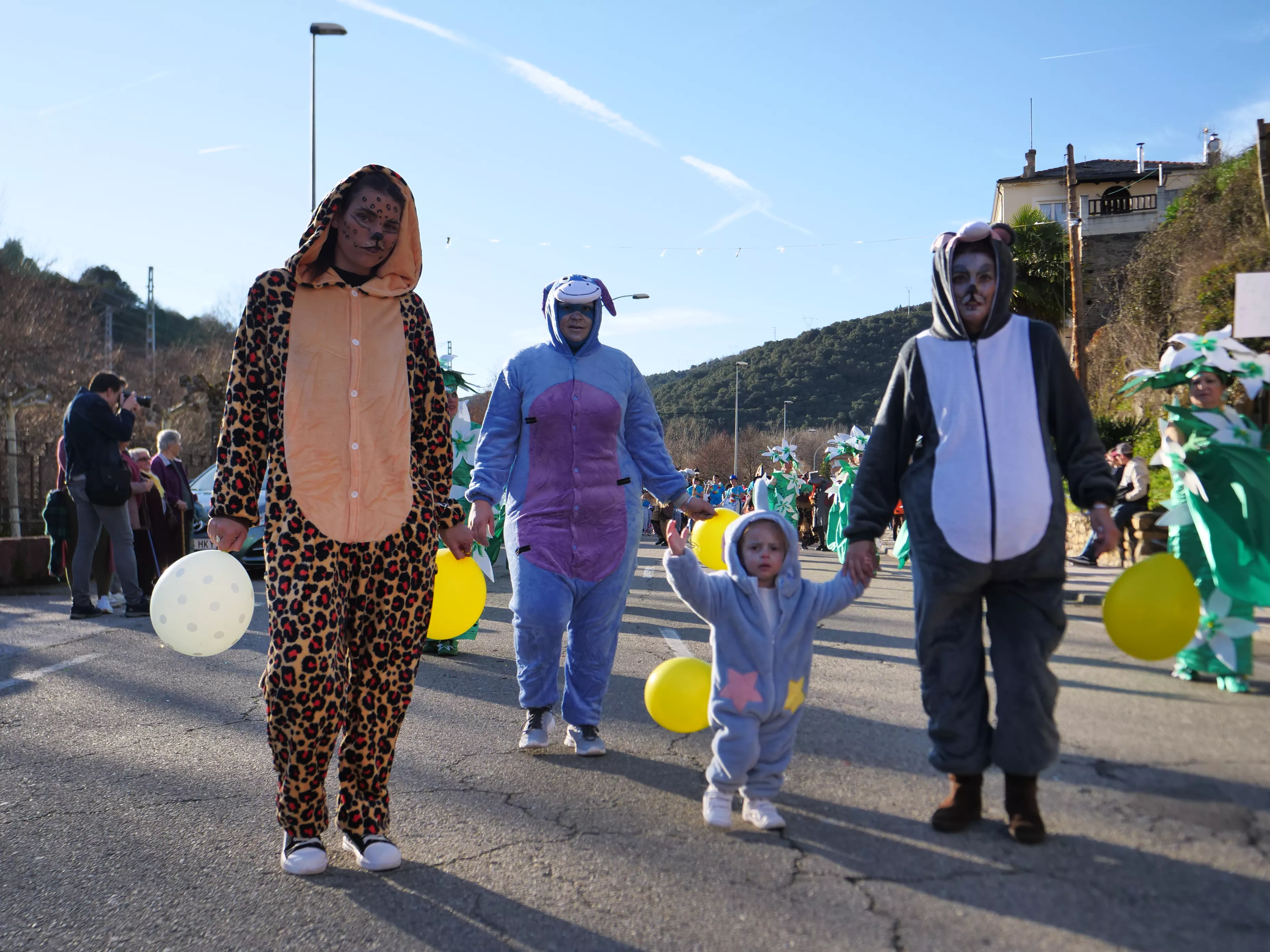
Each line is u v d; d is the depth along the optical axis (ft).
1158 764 11.26
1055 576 10.49
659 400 414.21
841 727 15.76
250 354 10.52
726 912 9.05
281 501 10.40
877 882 9.48
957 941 8.16
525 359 15.62
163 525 35.24
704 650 25.34
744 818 11.55
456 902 9.52
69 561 32.14
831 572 49.19
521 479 15.26
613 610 15.03
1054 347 10.97
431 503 11.25
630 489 15.40
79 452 30.45
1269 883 8.58
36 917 9.34
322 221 10.77
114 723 16.93
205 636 11.60
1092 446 10.85
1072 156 78.43
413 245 11.31
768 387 375.25
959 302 11.00
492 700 18.66
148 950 8.67
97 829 11.69
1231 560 15.65
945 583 10.60
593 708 14.88
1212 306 53.01
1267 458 16.01
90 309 111.34
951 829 10.71
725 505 105.91
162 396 125.80
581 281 15.66
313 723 10.16
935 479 10.85
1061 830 10.02
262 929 9.03
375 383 10.87
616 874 10.08
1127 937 7.96
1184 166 142.82
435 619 18.25
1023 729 10.23
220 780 13.62
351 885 10.00
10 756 14.85
